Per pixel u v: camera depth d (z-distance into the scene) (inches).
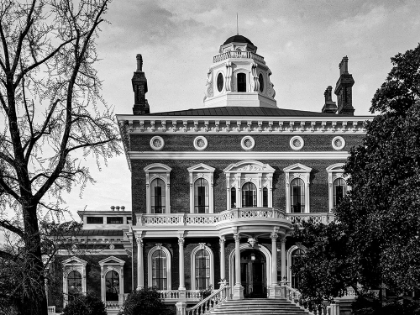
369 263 1382.9
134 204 2036.2
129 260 2448.3
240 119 2058.3
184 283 1971.0
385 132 1337.4
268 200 2065.7
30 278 650.2
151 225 1969.7
